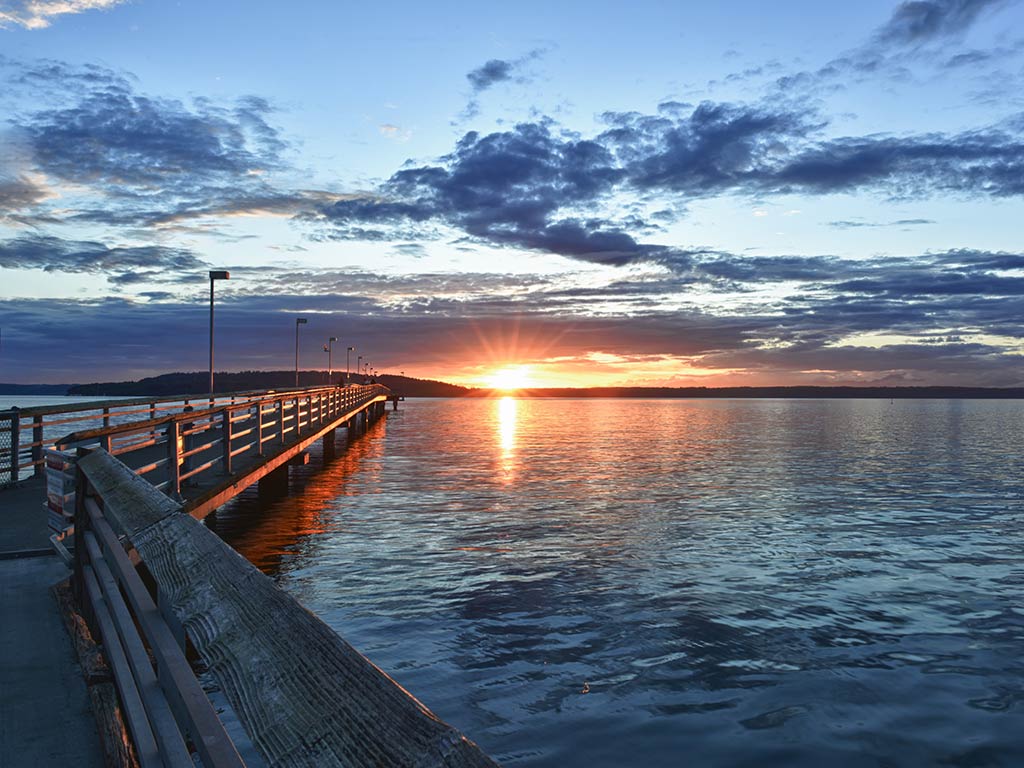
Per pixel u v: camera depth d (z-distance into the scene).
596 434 82.31
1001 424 123.69
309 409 29.84
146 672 3.18
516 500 27.25
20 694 4.62
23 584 7.31
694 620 12.45
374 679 1.19
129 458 17.00
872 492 31.48
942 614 13.05
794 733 8.44
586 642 11.33
